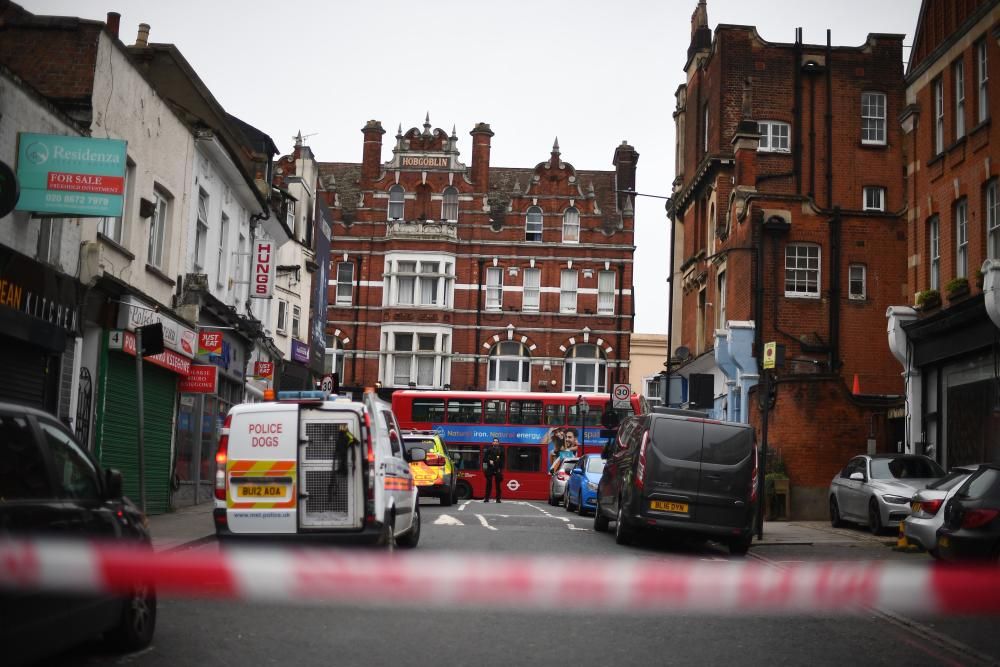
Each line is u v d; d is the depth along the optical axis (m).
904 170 38.34
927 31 24.47
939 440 22.92
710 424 17.08
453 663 7.42
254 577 9.27
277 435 12.09
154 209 20.66
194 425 24.77
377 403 13.03
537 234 59.12
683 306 43.47
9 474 6.16
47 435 6.85
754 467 16.95
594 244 58.56
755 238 33.72
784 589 9.59
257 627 8.62
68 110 17.14
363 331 58.06
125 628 7.41
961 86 22.84
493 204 60.66
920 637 9.14
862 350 33.44
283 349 39.75
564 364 57.94
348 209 61.12
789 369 33.00
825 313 33.53
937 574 9.00
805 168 38.19
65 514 6.51
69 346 17.00
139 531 7.75
